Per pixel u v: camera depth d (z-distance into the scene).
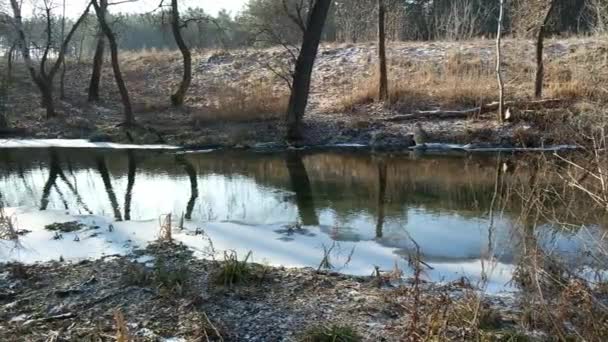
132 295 5.58
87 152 15.59
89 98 21.56
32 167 13.67
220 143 15.99
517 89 16.72
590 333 4.26
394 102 17.25
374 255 6.98
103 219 8.57
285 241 7.53
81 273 6.20
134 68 25.36
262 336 4.77
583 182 6.00
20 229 7.95
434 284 5.87
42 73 19.47
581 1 25.22
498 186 10.66
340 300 5.45
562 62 18.12
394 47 22.31
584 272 5.70
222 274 5.88
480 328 4.79
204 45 28.36
